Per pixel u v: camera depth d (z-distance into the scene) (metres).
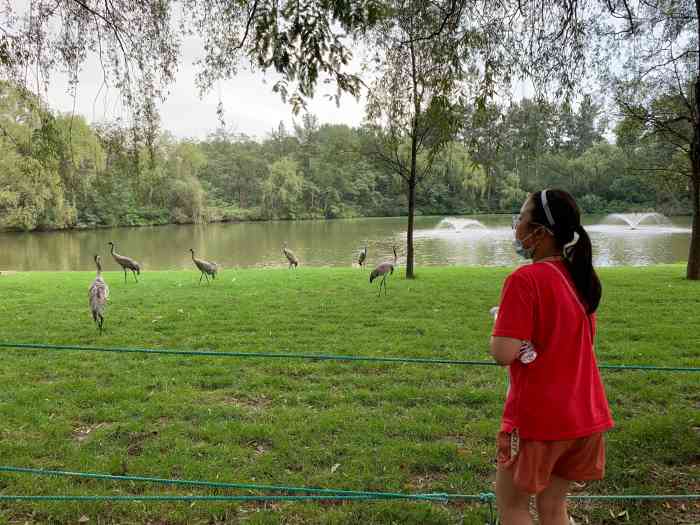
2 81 8.27
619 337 7.89
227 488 3.79
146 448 4.42
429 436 4.63
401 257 28.39
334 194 76.88
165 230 54.22
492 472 4.01
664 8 13.12
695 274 13.87
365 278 15.27
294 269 19.19
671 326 8.46
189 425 4.90
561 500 2.39
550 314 2.21
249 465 4.14
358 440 4.54
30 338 8.20
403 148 15.76
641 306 10.12
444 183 74.19
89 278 16.12
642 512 3.48
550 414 2.18
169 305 11.02
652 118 14.14
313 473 4.01
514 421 2.26
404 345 7.52
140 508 3.54
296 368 6.54
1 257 33.25
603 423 2.27
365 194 80.00
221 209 72.12
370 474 3.94
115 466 4.09
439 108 8.21
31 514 3.52
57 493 3.72
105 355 7.24
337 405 5.34
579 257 2.28
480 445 4.43
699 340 7.62
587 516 3.46
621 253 27.64
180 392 5.77
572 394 2.20
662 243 31.34
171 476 3.97
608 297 11.12
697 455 4.18
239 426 4.82
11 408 5.29
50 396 5.65
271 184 74.56
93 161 13.45
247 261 29.95
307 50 5.30
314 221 68.69
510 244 32.97
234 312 10.18
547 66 8.12
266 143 98.81
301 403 5.46
